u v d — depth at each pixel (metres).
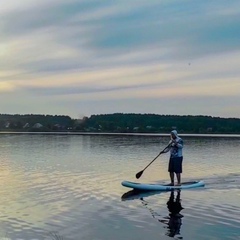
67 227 12.82
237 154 41.94
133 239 11.60
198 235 11.92
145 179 23.12
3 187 20.17
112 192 18.70
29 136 94.12
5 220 13.70
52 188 19.80
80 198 17.33
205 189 19.30
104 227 12.78
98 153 42.22
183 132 120.94
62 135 103.00
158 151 44.97
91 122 134.12
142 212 14.76
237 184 20.80
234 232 12.16
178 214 14.41
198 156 39.41
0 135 101.88
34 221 13.55
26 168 28.36
